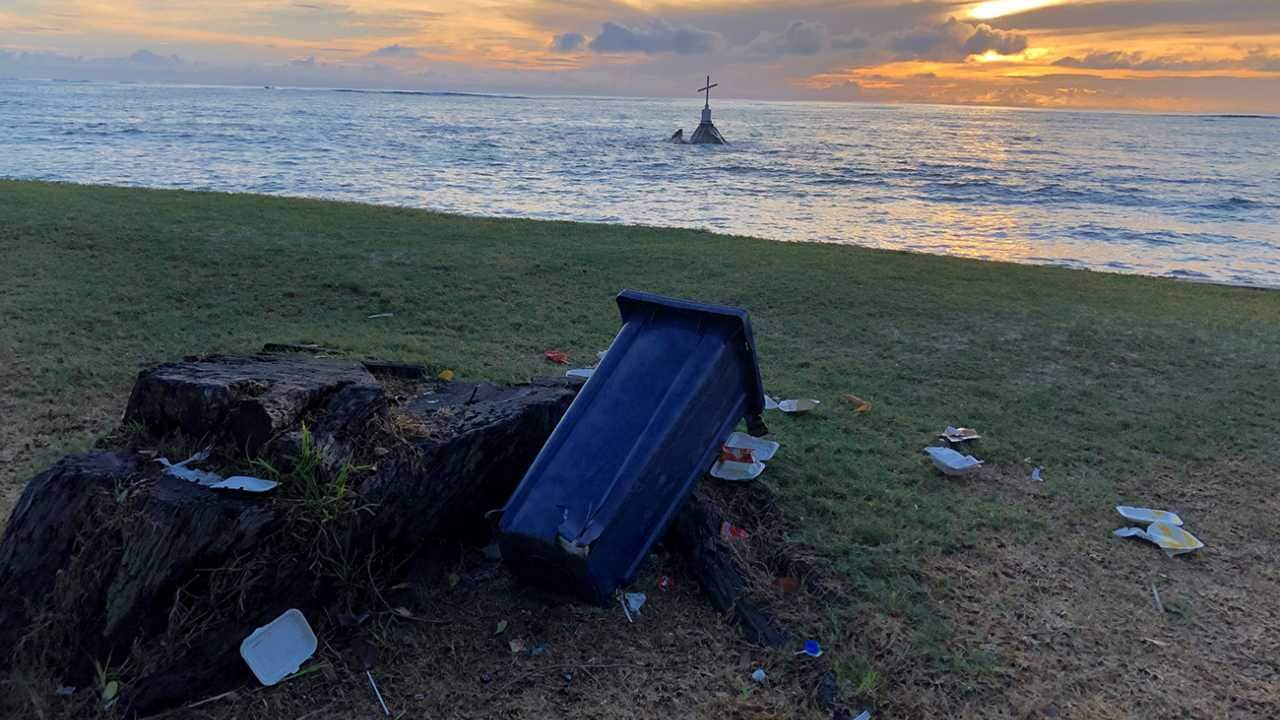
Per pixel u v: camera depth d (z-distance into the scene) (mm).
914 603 3842
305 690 3158
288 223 13141
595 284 10359
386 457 3539
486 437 3871
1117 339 8797
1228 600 4031
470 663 3375
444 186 30703
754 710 3180
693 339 3955
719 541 4008
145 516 3098
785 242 14562
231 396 3508
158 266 9844
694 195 30953
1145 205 32594
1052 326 9258
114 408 5840
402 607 3576
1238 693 3371
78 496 3238
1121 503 5027
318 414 3574
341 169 36469
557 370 7031
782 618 3654
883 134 118438
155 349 7082
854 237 21156
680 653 3490
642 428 3643
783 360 7746
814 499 4719
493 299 9398
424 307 8945
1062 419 6426
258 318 8242
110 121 77125
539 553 3443
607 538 3457
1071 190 38344
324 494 3289
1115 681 3420
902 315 9539
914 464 5426
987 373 7523
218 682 3102
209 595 3076
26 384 6148
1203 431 6227
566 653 3451
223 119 93438
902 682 3332
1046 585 4082
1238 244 22109
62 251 10266
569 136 83812
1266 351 8469
